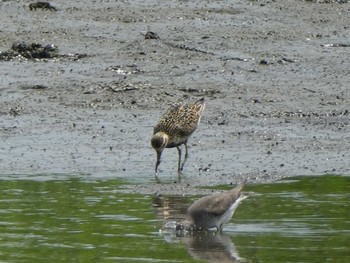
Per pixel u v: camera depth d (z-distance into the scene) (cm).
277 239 1174
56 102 2008
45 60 2261
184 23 2520
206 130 1827
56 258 1100
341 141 1750
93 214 1301
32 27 2473
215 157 1653
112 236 1192
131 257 1105
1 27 2472
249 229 1225
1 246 1151
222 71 2189
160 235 1202
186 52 2305
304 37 2430
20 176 1538
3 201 1374
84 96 2038
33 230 1222
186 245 1157
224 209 1219
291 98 2027
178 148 1593
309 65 2236
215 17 2580
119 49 2325
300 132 1816
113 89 2072
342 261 1083
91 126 1855
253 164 1600
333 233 1200
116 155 1672
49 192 1430
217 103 1995
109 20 2539
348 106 1980
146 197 1395
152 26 2491
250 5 2700
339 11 2666
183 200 1374
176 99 2023
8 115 1928
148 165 1612
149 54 2288
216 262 1083
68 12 2609
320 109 1961
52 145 1733
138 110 1964
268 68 2212
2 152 1689
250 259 1096
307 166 1586
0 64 2228
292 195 1400
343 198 1380
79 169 1583
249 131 1822
